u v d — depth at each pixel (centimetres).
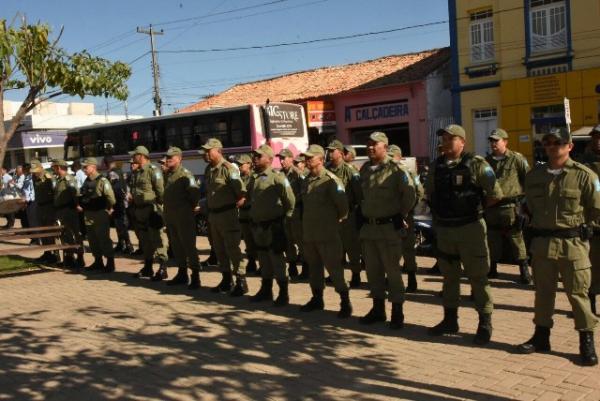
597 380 471
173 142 1842
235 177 793
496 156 813
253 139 1652
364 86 2506
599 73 1816
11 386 514
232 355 571
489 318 572
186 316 721
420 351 559
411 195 612
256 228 764
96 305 800
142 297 838
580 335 511
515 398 442
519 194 798
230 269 846
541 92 1939
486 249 571
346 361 541
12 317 751
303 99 2639
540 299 534
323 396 464
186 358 568
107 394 488
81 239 1120
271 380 504
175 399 473
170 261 1168
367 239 638
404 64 2575
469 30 2119
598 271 627
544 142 523
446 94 2392
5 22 955
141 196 948
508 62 2025
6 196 1229
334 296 802
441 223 584
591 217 514
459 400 445
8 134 1055
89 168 1039
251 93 3105
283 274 749
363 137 2577
